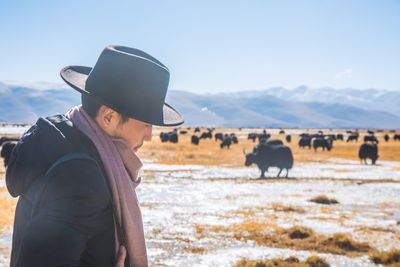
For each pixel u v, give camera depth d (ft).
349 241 48.37
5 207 59.62
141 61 7.05
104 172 6.92
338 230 57.21
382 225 61.31
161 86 7.24
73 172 6.26
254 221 61.87
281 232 54.44
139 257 7.30
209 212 68.74
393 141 395.14
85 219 6.21
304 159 192.65
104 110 7.25
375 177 127.75
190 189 95.81
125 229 7.08
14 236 7.05
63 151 6.56
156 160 167.63
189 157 183.42
